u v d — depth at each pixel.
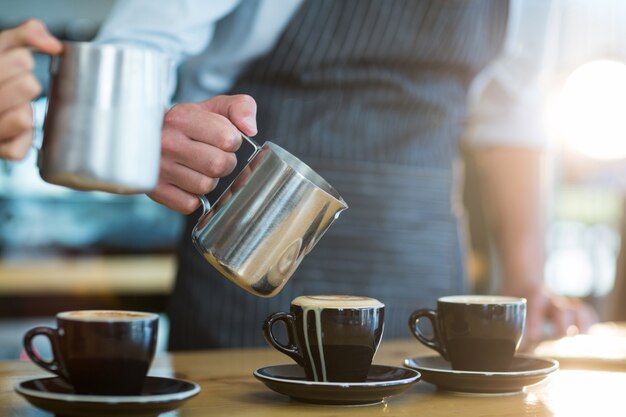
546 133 2.25
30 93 0.92
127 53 0.91
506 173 2.21
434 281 1.84
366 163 1.77
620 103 4.41
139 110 0.92
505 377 1.13
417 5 1.75
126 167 0.92
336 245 1.74
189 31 1.59
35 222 3.72
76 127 0.90
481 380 1.13
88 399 0.88
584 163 4.66
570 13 4.22
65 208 3.77
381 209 1.78
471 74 1.93
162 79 0.95
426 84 1.83
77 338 0.93
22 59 0.91
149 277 3.85
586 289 4.84
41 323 3.67
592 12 4.28
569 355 1.49
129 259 3.84
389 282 1.78
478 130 2.23
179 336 1.84
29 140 0.94
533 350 1.56
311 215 1.03
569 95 4.40
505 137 2.20
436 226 1.84
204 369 1.34
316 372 1.09
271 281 1.05
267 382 1.08
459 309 1.20
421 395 1.16
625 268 4.49
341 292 1.75
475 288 3.03
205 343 1.78
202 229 1.05
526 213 2.20
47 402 0.90
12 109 0.93
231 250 1.04
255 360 1.44
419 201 1.82
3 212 3.68
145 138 0.93
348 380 1.09
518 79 2.18
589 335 1.84
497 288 2.24
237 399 1.11
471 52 1.88
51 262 3.73
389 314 1.78
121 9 1.56
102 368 0.93
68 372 0.95
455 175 2.04
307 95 1.76
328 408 1.06
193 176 1.13
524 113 2.19
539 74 2.20
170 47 1.57
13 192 3.69
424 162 1.83
